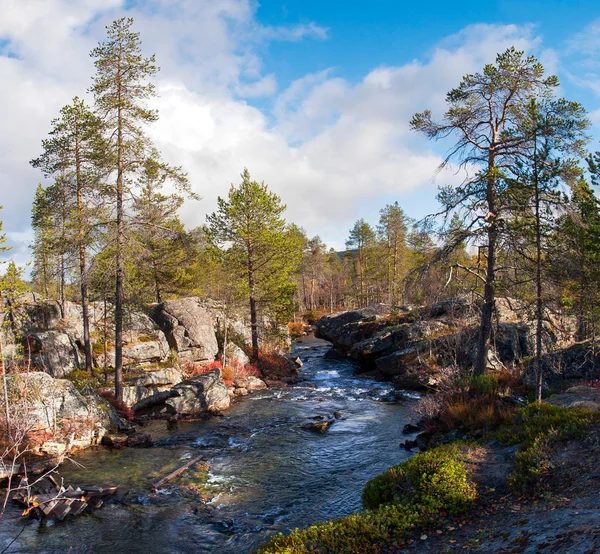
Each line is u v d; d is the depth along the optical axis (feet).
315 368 121.90
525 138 53.21
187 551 31.35
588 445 31.68
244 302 106.63
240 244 103.24
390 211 168.25
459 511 27.35
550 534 20.71
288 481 43.93
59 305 87.61
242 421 67.15
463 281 62.85
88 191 74.18
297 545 24.88
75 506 37.24
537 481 29.12
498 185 55.31
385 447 52.80
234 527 34.76
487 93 58.08
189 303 104.17
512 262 57.31
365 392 86.79
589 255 64.08
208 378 78.23
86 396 59.57
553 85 54.80
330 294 251.60
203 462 49.34
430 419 54.95
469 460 35.19
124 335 87.71
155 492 41.24
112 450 53.57
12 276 50.52
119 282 66.59
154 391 75.00
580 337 85.20
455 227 60.08
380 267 179.73
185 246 73.72
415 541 24.75
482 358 59.82
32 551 30.99
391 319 120.47
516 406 51.13
